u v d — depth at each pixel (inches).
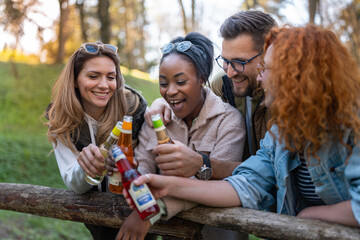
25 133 355.3
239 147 75.6
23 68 532.7
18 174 262.5
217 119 76.6
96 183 66.4
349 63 50.3
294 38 50.9
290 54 49.8
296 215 62.8
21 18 267.3
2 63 550.9
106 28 291.3
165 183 57.2
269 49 56.1
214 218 59.6
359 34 300.2
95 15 341.1
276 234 54.2
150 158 79.8
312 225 52.3
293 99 48.9
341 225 51.4
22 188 77.1
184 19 318.0
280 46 51.5
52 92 84.9
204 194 59.2
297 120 49.7
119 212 66.1
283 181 59.4
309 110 48.4
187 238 63.6
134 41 845.8
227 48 77.2
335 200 54.6
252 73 76.6
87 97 78.4
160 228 64.6
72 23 611.2
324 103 48.1
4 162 273.3
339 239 49.4
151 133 79.9
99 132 80.9
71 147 77.7
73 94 78.4
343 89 48.0
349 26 304.2
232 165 71.3
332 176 53.6
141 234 62.3
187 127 79.0
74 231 194.1
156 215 57.9
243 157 85.0
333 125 50.3
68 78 78.7
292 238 52.9
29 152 293.9
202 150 76.5
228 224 58.5
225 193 60.6
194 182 60.1
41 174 267.9
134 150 82.7
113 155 57.6
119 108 83.2
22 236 181.8
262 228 55.4
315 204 60.9
